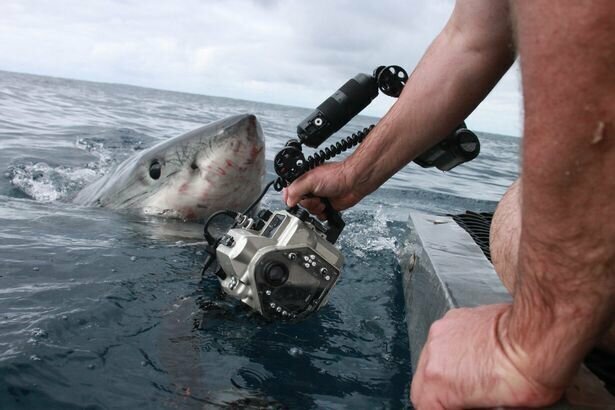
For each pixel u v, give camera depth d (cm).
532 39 72
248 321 222
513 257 163
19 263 254
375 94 185
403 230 459
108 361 178
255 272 180
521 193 82
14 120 1138
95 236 313
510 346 87
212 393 168
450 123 167
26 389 157
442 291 169
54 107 1695
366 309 256
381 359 205
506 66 157
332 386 182
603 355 137
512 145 3394
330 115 179
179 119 1923
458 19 158
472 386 90
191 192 366
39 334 186
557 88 70
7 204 385
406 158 176
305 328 226
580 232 74
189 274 265
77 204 437
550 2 69
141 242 309
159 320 212
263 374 184
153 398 162
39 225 327
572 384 101
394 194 718
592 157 70
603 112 68
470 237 256
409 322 224
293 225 183
